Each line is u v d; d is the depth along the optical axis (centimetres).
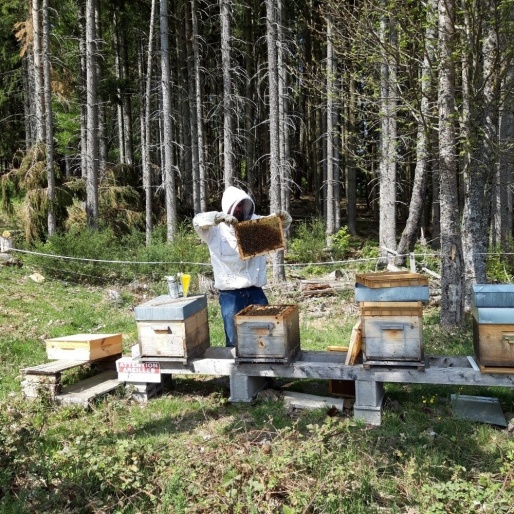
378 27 847
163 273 1335
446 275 826
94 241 1371
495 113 858
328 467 371
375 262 1557
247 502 333
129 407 545
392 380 481
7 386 608
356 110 933
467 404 514
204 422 500
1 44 2158
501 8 699
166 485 369
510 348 452
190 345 542
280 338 501
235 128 2514
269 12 1405
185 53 2398
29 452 412
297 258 1733
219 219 523
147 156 1703
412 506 350
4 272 1255
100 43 2166
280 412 510
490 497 321
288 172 1750
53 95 1908
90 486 374
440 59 757
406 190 2628
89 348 593
